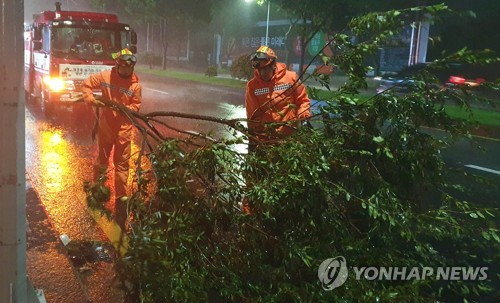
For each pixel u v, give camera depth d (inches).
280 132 167.0
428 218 139.2
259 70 185.3
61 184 269.9
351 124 151.7
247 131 163.0
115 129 221.5
